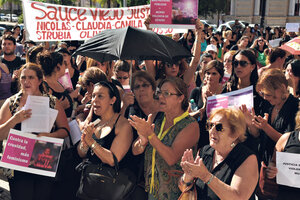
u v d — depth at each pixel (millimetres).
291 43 5223
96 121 3314
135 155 3211
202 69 5723
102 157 3051
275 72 3350
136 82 3689
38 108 3246
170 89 2932
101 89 3170
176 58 4199
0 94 5426
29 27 5645
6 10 59031
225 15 46188
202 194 2494
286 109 3303
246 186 2268
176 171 2867
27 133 3238
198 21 4668
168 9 4629
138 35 3773
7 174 3379
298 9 44562
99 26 6086
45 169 3283
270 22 44656
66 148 3617
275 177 2729
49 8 5738
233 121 2379
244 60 3895
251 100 3406
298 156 2551
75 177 3674
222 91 4238
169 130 2982
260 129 3416
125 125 3195
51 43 10984
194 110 4203
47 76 3834
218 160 2492
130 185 3146
